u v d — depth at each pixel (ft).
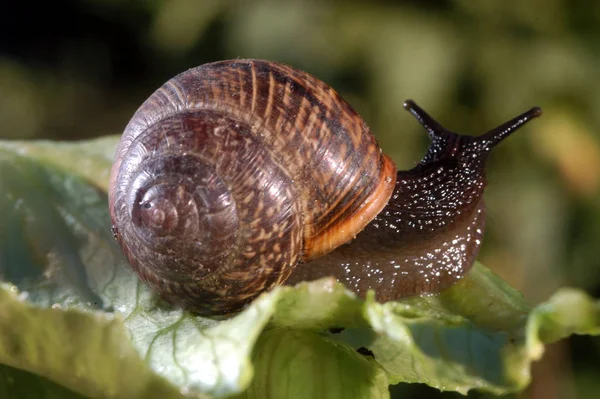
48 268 0.39
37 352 0.34
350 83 0.60
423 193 0.40
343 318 0.34
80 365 0.33
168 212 0.36
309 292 0.34
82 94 0.77
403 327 0.34
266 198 0.36
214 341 0.34
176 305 0.37
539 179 0.56
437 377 0.34
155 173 0.36
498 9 0.58
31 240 0.39
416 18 0.58
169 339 0.36
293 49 0.60
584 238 0.56
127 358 0.33
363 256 0.39
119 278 0.38
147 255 0.36
